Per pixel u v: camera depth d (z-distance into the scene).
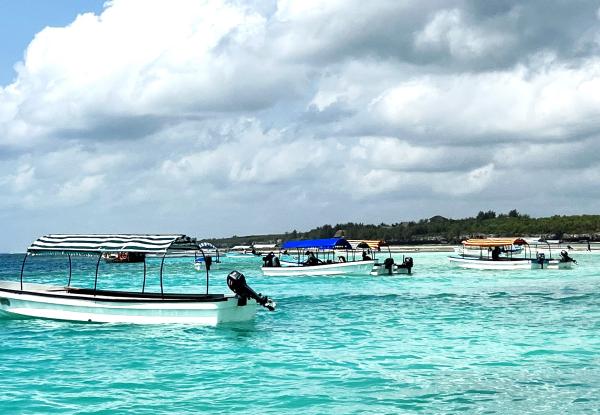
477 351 20.19
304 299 39.19
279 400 14.44
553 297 38.94
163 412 13.50
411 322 27.52
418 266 85.06
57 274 78.12
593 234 197.38
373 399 14.51
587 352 19.78
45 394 14.98
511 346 21.02
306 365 18.16
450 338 22.88
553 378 16.38
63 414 13.36
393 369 17.59
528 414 13.31
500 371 17.23
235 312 24.92
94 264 125.75
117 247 25.75
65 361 18.80
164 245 25.39
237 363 18.47
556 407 13.79
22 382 16.19
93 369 17.72
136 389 15.44
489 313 30.58
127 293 27.48
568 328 25.02
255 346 21.31
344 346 21.31
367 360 18.88
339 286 49.78
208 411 13.57
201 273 78.38
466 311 31.58
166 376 16.81
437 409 13.70
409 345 21.45
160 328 24.50
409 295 41.50
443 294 42.06
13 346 21.25
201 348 20.88
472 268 74.38
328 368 17.75
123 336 23.03
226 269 88.00
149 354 19.84
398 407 13.87
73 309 25.80
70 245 26.75
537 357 19.08
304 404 14.10
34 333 23.73
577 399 14.40
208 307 24.06
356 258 97.94
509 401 14.29
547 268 70.06
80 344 21.56
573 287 47.00
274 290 46.47
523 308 32.69
